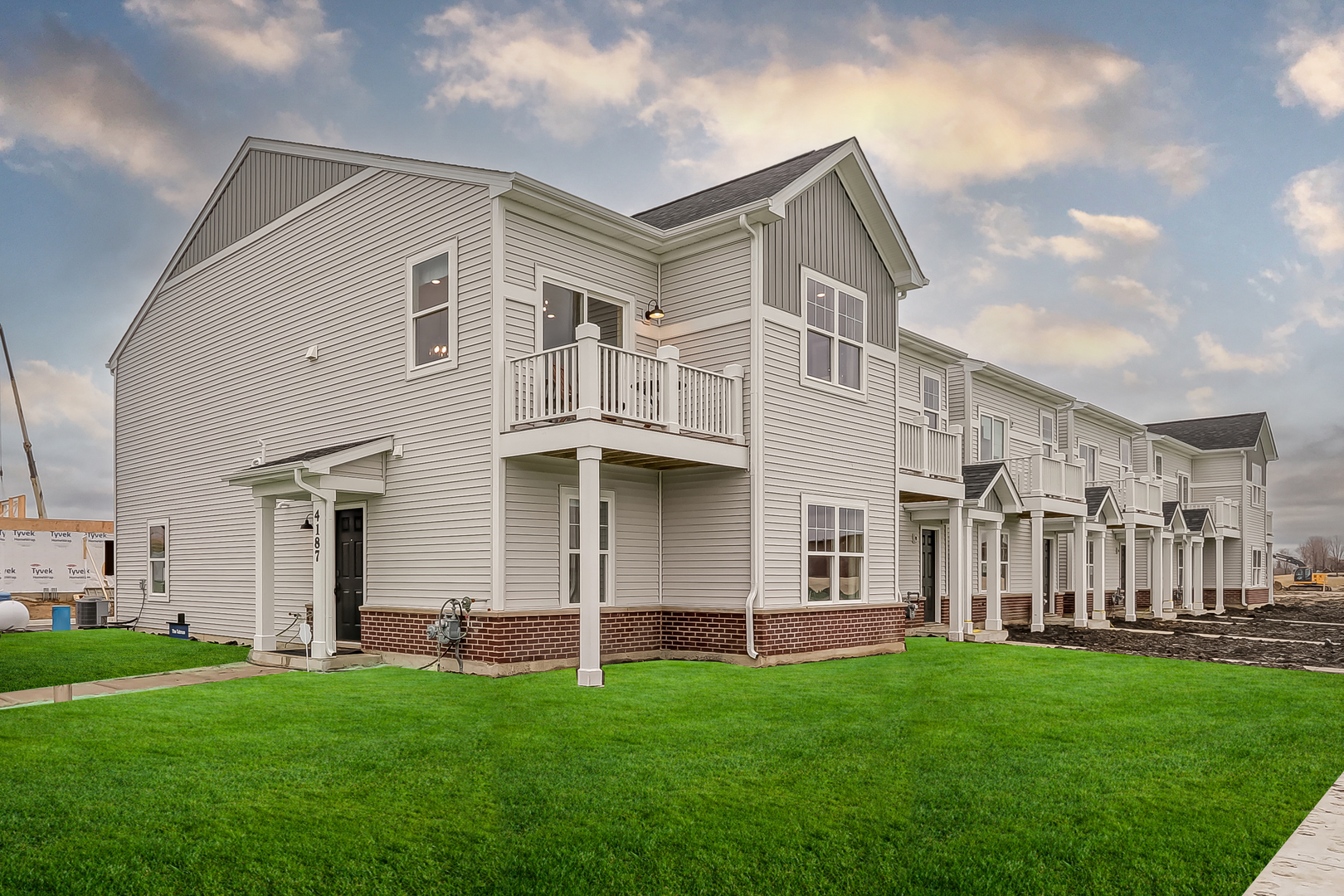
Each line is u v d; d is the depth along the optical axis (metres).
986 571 22.45
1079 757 7.01
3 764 6.00
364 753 6.47
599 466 11.20
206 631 16.03
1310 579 81.12
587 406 10.43
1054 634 20.34
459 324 11.80
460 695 9.08
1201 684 10.84
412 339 12.48
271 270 15.26
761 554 12.43
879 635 14.74
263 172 15.64
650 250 13.65
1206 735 7.84
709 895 4.37
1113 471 31.42
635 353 11.35
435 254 12.21
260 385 15.30
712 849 4.87
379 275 13.11
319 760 6.27
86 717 7.68
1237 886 4.61
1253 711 9.03
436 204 12.27
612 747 6.78
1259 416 41.25
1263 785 6.33
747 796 5.67
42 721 7.47
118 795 5.37
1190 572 32.03
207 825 4.93
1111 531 31.41
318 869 4.47
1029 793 6.03
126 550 18.94
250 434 15.44
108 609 20.27
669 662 12.38
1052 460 22.19
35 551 28.73
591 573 10.21
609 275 12.98
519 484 11.38
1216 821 5.57
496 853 4.73
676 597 13.09
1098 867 4.86
